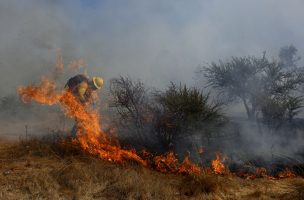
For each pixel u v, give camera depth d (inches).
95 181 281.3
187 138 362.6
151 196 262.1
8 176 287.9
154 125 366.6
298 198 268.5
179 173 325.7
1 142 414.0
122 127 381.4
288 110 442.9
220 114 371.9
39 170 302.4
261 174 337.1
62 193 261.9
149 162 342.0
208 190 280.5
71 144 366.3
